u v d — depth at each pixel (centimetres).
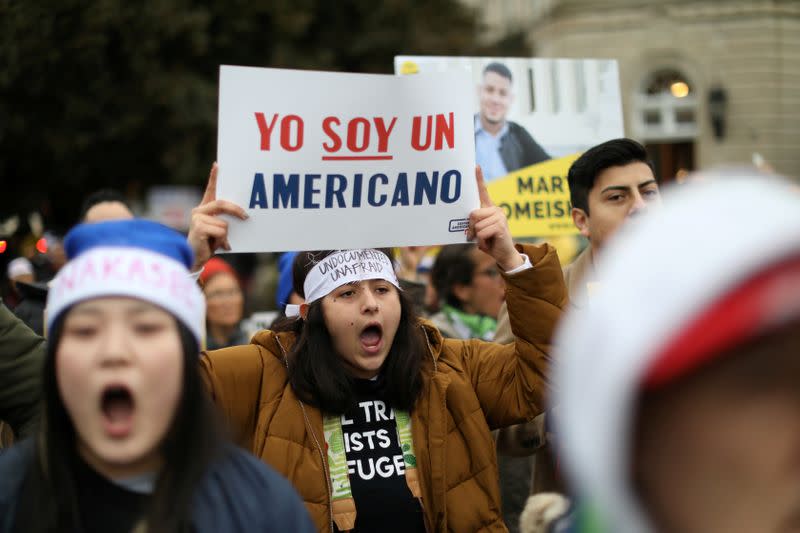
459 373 560
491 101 935
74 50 3369
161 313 299
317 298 555
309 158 589
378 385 557
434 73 601
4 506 305
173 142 3762
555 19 4628
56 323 300
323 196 591
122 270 296
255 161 582
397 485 530
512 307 543
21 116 3481
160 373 293
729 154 4456
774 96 4422
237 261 2875
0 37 3238
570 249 972
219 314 1079
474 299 951
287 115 587
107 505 302
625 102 4519
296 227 586
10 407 516
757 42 4400
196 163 3812
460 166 602
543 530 314
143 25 3538
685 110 4494
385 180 598
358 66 4450
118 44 3562
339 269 555
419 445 538
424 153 601
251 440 550
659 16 4459
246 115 583
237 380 546
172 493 296
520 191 932
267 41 4116
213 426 315
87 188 4000
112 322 292
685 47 4450
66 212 4156
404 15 4497
